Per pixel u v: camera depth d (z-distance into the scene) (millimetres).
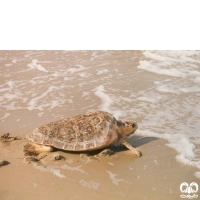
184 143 3426
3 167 2988
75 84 5230
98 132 3135
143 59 6504
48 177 2842
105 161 3098
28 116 4125
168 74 5617
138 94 4793
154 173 2916
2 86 5160
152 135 3629
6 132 3705
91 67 6062
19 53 6984
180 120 3984
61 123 3285
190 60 6352
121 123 3289
